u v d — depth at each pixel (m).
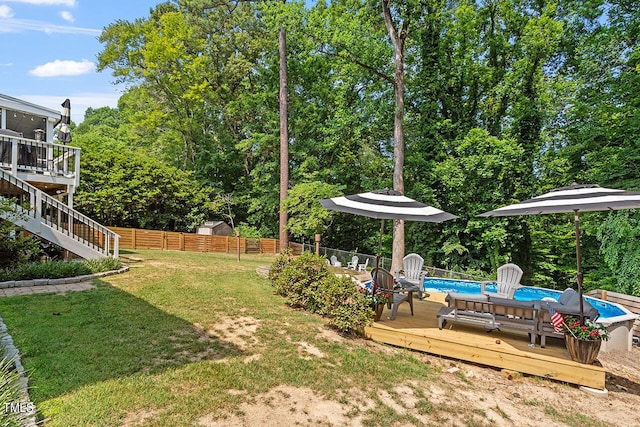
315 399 4.09
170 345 5.07
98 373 4.13
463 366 5.60
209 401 3.79
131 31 23.55
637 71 11.84
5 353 4.23
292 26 15.80
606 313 8.35
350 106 19.58
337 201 6.42
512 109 16.83
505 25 18.19
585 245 16.08
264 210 22.89
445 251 17.02
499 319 5.90
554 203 5.23
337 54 15.95
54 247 10.53
